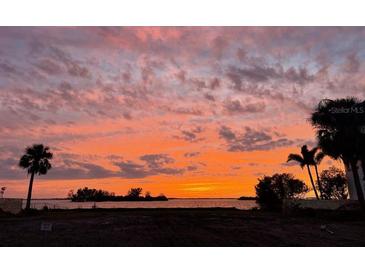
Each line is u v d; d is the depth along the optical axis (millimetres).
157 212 38188
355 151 30656
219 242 14656
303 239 15641
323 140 31859
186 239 15438
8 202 40094
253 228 19719
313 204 35656
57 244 14039
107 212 39750
